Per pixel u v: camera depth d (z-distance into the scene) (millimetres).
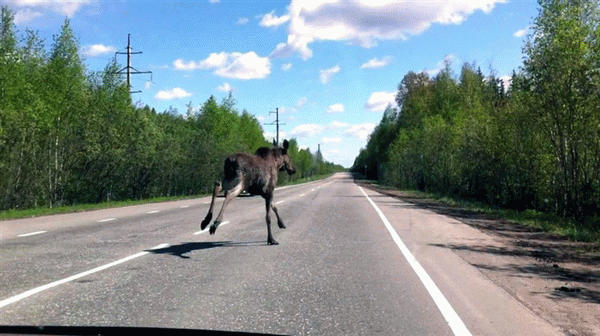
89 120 27844
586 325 4309
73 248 8617
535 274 6750
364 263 7285
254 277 6223
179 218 14883
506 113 20234
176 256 7777
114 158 30578
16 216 16625
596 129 15289
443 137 33781
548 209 18953
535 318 4520
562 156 16391
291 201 24031
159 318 4371
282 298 5160
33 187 25984
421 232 11422
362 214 16422
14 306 4742
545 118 16953
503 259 7945
